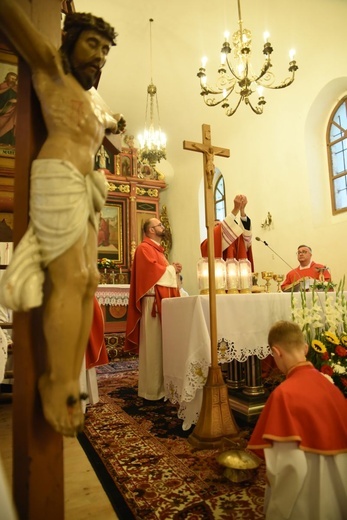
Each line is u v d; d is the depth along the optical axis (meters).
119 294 6.41
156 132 6.79
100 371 5.21
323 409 1.27
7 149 3.35
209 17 5.84
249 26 5.78
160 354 3.54
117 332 6.65
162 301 3.19
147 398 3.49
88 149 1.18
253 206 6.95
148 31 6.29
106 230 8.38
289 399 1.29
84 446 2.33
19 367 1.11
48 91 1.14
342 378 2.34
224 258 3.33
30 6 1.24
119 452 2.21
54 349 1.05
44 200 1.08
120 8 5.76
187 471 1.93
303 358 1.50
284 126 6.36
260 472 1.90
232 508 1.56
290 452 1.22
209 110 7.74
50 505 1.10
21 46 1.08
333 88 5.68
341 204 5.75
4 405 3.55
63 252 1.07
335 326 2.57
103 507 1.61
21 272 1.03
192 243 8.66
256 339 2.58
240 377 3.14
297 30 5.52
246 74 4.14
